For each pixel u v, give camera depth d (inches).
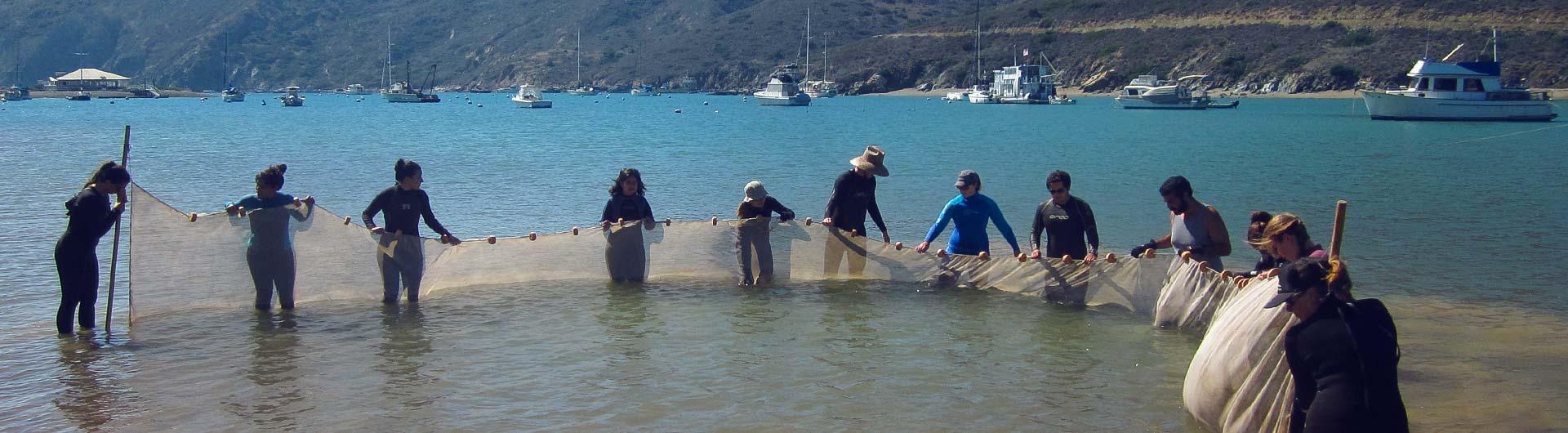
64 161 1193.4
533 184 915.4
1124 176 1027.9
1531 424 273.6
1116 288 401.1
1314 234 613.3
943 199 796.6
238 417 272.1
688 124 2539.4
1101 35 6254.9
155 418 271.1
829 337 358.0
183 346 342.3
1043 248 563.5
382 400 287.9
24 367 316.2
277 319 380.5
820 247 451.8
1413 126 2325.3
